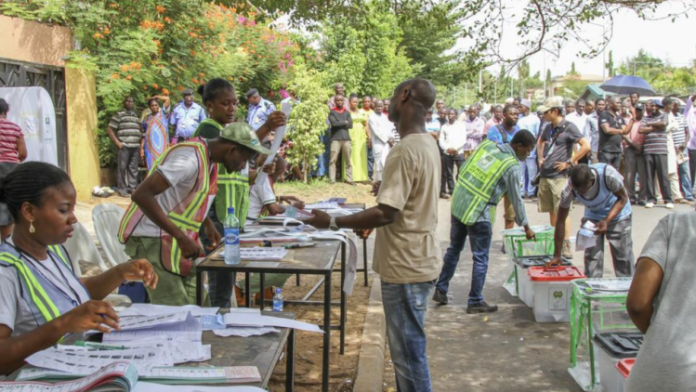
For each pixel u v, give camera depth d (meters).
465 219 6.18
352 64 19.50
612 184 5.71
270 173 5.51
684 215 2.51
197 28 13.55
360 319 5.87
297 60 17.81
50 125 8.42
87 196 11.94
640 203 13.12
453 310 6.46
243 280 5.78
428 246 3.48
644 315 2.45
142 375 2.05
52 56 11.03
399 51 24.61
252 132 3.69
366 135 15.11
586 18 5.26
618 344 4.11
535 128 13.80
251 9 6.02
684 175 13.75
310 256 4.04
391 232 3.47
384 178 3.39
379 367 4.76
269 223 5.35
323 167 15.05
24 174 2.38
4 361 2.07
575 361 4.82
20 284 2.36
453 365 5.03
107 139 12.72
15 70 10.04
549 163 8.20
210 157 3.68
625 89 18.59
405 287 3.46
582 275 5.96
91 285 2.71
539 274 6.01
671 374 2.30
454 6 5.54
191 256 3.61
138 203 3.48
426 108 3.53
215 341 2.45
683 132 13.60
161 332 2.46
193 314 2.72
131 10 12.48
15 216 2.40
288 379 3.05
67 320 2.11
